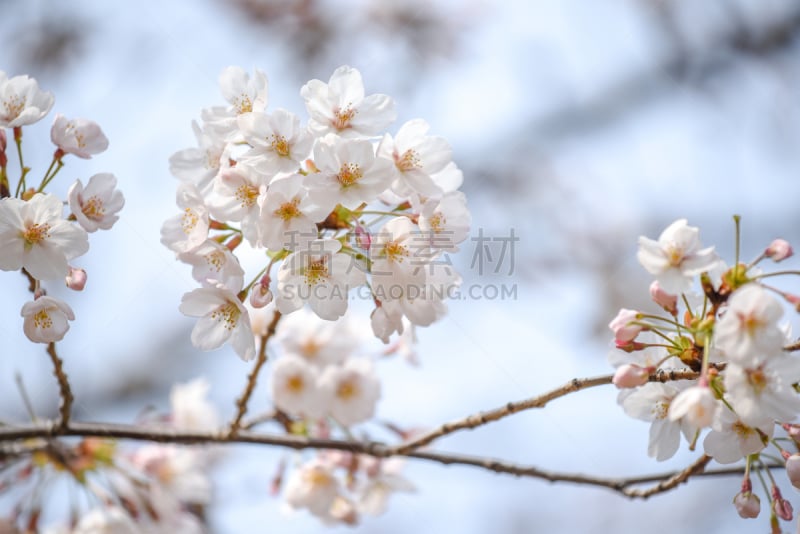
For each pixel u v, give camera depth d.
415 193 1.06
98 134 1.08
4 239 1.05
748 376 1.01
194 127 1.09
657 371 1.05
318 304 1.05
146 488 1.26
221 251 1.06
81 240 1.06
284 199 1.05
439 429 1.12
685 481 1.10
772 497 1.06
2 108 1.07
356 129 1.07
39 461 1.24
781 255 1.03
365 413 1.22
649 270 1.04
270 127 1.05
